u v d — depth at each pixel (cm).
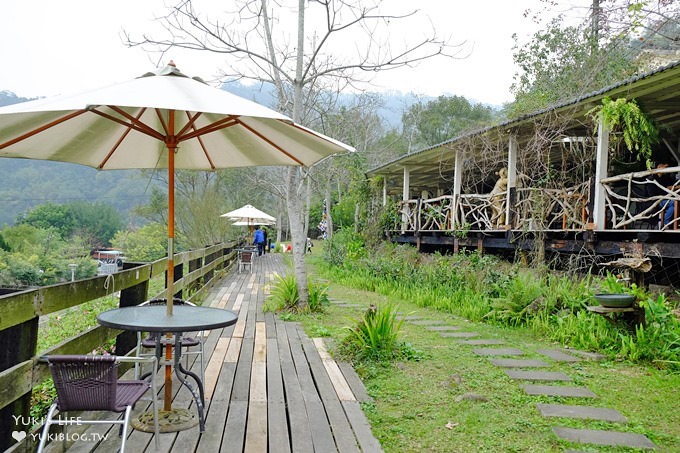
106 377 252
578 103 884
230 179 3697
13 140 326
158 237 2512
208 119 378
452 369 495
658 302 582
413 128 3669
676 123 980
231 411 367
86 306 868
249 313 814
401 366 498
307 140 362
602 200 833
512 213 1051
